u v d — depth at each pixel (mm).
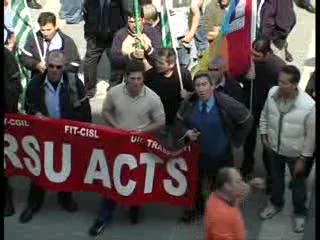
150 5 8984
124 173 7508
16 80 7852
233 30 8195
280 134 7414
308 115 7266
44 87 7539
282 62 8023
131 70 7293
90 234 7664
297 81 7188
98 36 10203
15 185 8508
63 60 7512
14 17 8789
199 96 7246
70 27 13086
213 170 7520
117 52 8945
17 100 7863
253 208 8031
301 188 7555
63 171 7656
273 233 7652
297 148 7383
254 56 7895
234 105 7293
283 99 7336
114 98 7480
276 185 7727
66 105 7555
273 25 9891
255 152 9125
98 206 8141
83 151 7547
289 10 9945
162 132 7445
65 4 13219
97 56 10398
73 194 8352
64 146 7574
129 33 8883
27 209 7898
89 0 10102
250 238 7562
